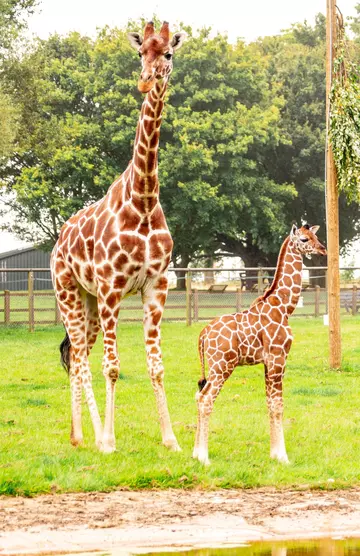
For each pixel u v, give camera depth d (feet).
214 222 148.05
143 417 39.88
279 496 26.53
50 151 138.41
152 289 32.71
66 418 39.70
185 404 43.86
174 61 152.76
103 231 32.24
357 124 55.98
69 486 26.78
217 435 35.50
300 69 169.68
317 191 163.32
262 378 53.26
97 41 156.15
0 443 33.09
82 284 34.35
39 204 148.36
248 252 177.17
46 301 130.00
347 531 22.62
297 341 73.72
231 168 147.64
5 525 22.82
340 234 170.50
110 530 22.45
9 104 114.83
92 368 57.77
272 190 152.87
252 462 30.50
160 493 26.76
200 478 27.91
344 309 113.29
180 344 72.33
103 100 146.41
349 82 56.80
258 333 30.78
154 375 32.63
